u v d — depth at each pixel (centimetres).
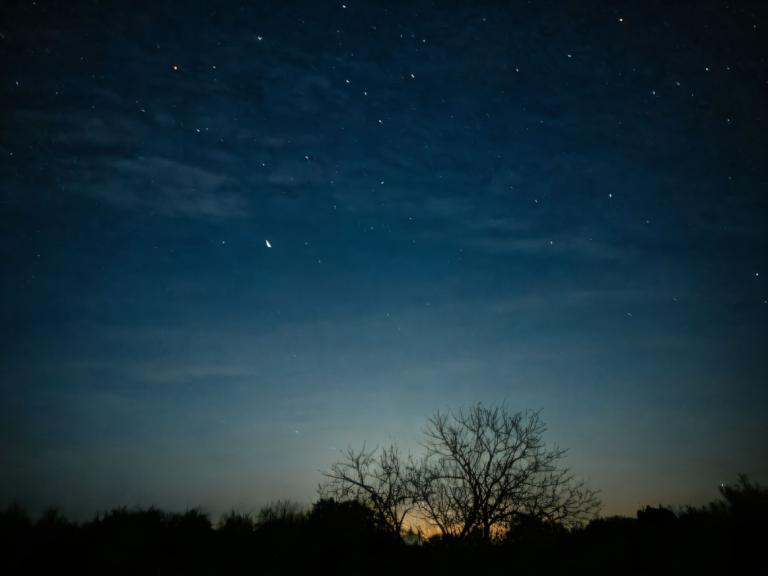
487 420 1590
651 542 1420
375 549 1584
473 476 1548
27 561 1541
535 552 1434
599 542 1520
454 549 1480
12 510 1788
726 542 1327
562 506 1505
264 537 1862
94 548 1652
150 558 1661
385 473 1603
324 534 1652
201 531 1922
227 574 1566
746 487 1702
